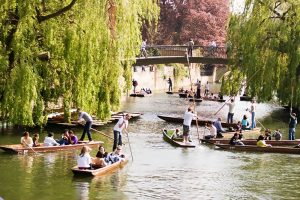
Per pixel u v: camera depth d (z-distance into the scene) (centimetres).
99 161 2091
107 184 1902
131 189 1850
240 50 4081
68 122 3000
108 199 1712
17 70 2388
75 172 1994
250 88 3950
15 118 2392
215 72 9631
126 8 2645
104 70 2681
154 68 7300
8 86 2391
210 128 3050
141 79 6844
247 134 3325
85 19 2517
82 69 2548
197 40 8356
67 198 1705
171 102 5397
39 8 2466
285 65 3856
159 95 6325
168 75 7756
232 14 4159
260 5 3891
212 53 5659
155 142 2880
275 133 3022
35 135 2459
